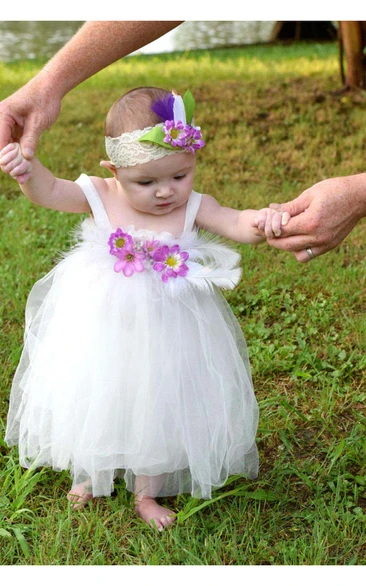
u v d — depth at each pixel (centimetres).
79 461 277
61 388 276
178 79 914
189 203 280
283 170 638
